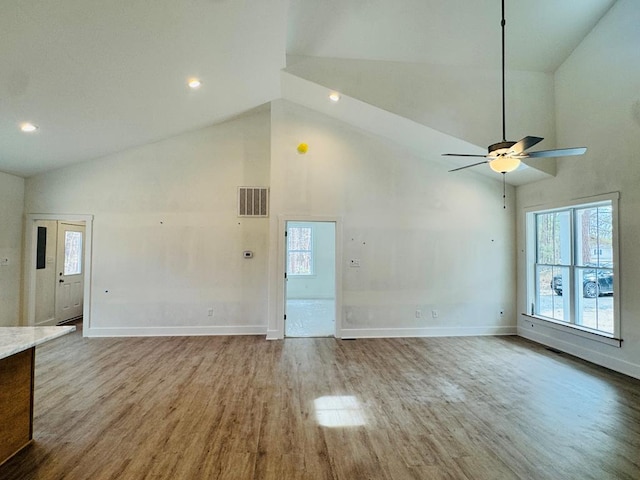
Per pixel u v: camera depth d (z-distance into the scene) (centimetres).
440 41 455
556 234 520
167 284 565
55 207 554
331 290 999
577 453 245
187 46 334
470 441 260
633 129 387
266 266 577
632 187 388
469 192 582
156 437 263
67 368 413
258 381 375
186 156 572
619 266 404
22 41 274
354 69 479
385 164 571
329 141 562
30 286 552
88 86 360
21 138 436
